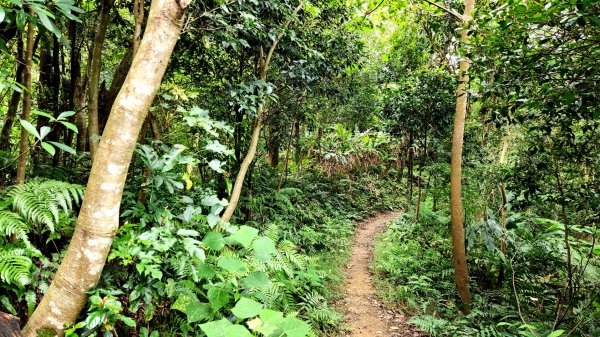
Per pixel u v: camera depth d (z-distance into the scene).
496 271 5.31
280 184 7.96
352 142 11.74
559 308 3.80
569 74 2.48
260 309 1.91
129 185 3.07
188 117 2.81
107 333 2.12
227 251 3.23
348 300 4.95
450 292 5.23
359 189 12.49
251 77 4.25
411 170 10.71
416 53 8.27
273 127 7.29
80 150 3.75
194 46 3.95
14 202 2.09
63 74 3.83
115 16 4.02
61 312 1.82
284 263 3.82
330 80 6.80
